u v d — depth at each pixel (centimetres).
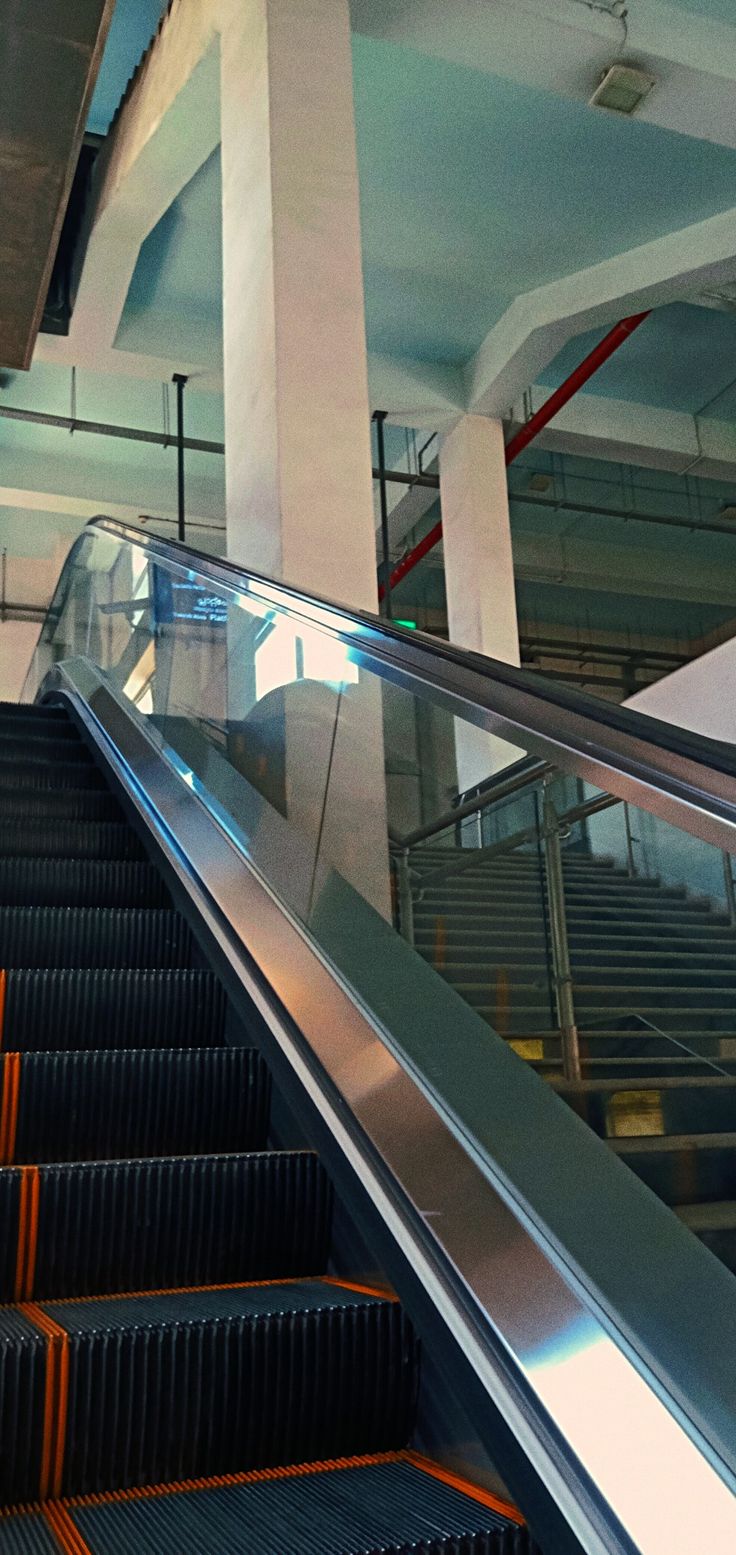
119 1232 200
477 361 1058
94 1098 240
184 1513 145
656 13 671
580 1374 138
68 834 405
